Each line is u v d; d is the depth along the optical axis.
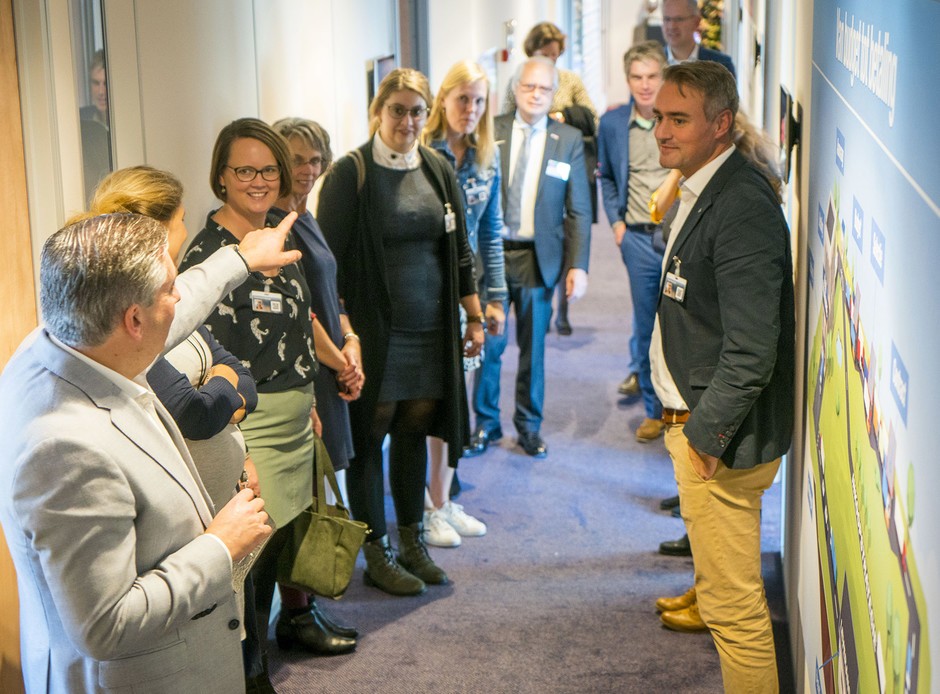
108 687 1.82
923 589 1.09
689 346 2.76
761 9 4.97
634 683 3.24
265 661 3.11
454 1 6.55
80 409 1.70
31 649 1.87
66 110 2.59
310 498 3.12
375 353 3.70
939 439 1.00
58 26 2.55
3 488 1.70
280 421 2.94
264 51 3.73
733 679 2.87
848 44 1.85
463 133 4.27
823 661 2.11
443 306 3.79
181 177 3.13
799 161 3.03
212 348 2.49
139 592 1.74
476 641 3.51
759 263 2.58
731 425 2.62
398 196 3.64
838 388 1.88
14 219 2.53
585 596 3.81
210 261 2.31
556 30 6.64
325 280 3.36
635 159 4.99
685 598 3.63
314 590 3.10
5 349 2.51
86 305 1.67
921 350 1.10
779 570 3.96
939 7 1.03
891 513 1.29
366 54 4.93
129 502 1.72
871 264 1.50
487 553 4.19
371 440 3.77
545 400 6.05
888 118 1.37
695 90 2.66
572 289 5.06
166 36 3.03
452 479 4.66
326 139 3.33
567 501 4.69
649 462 5.12
